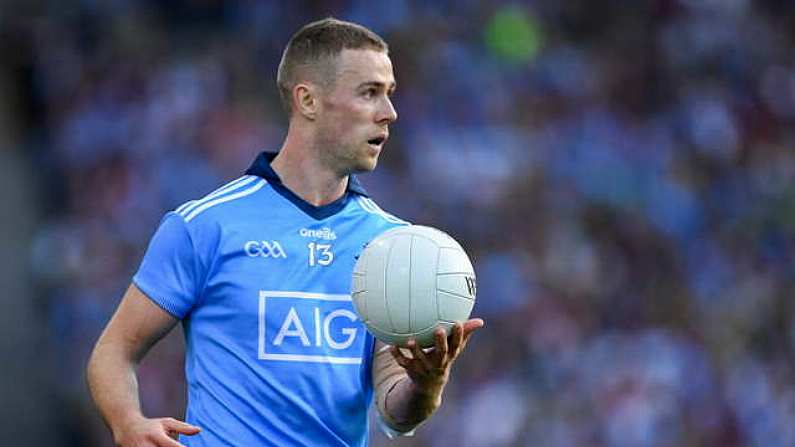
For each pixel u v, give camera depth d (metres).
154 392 48.53
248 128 61.56
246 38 69.19
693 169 67.00
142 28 67.88
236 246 17.81
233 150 60.28
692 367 52.12
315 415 17.73
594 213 61.31
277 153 18.84
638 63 71.75
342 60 18.12
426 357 17.12
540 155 63.69
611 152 65.44
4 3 68.69
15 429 53.59
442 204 59.47
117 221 57.16
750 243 62.12
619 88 70.56
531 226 58.78
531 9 71.56
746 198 65.50
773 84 72.50
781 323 57.19
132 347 17.66
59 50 67.31
